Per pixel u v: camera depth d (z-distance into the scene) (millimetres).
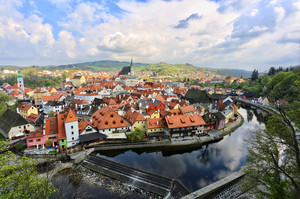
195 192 38750
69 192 40594
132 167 49719
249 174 33281
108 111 70625
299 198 23438
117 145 62156
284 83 131750
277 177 29438
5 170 27125
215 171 51062
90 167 50969
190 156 59719
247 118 111875
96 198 39469
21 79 170500
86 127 62312
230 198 38938
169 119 70250
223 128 81562
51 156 54250
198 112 92312
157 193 41000
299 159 25219
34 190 26516
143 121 73000
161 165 53688
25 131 69750
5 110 81062
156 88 187000
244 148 65000
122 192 41594
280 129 30000
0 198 24422
